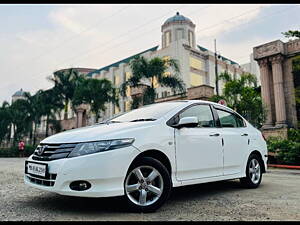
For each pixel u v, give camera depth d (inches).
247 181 212.7
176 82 818.8
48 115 1332.4
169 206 155.7
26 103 1422.2
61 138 146.9
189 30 2162.9
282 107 787.4
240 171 204.2
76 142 137.9
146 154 151.0
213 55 2030.0
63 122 1517.0
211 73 1983.3
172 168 155.6
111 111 1865.2
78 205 155.1
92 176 129.7
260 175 225.6
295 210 148.2
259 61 857.5
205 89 789.9
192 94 815.1
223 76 736.3
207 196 184.2
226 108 213.0
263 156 229.8
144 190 142.3
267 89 831.1
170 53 1846.7
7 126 1755.7
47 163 136.2
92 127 162.1
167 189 146.8
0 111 1722.4
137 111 191.8
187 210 146.8
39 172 140.1
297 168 412.5
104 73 2341.3
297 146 441.4
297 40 799.1
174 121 167.2
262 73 848.3
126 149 138.6
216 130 190.7
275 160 473.4
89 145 135.0
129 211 140.5
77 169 129.3
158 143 150.9
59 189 129.5
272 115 826.8
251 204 161.2
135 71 822.5
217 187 219.3
